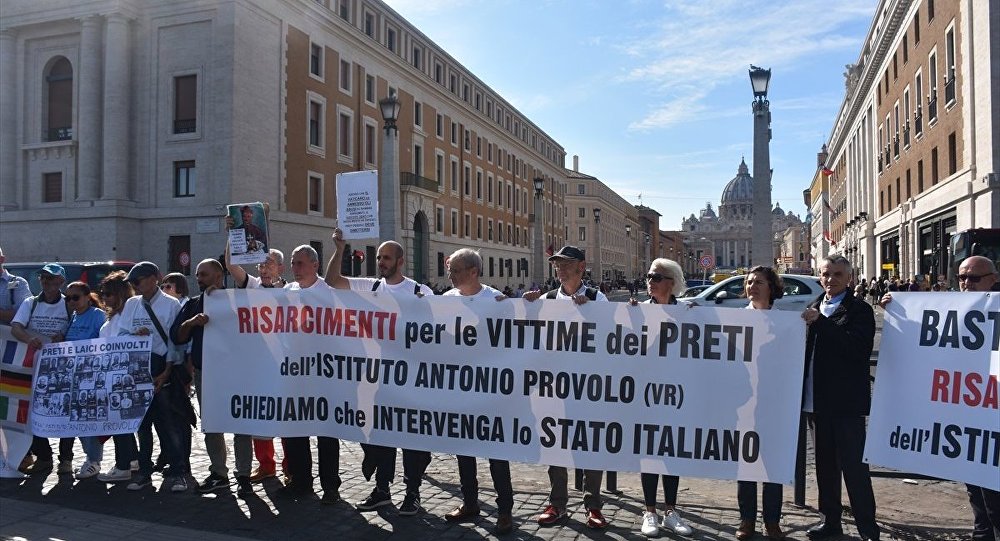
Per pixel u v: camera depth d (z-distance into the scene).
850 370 4.54
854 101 51.28
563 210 83.31
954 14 25.62
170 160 30.77
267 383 5.66
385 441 5.34
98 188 30.91
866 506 4.51
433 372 5.24
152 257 30.88
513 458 5.02
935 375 4.35
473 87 56.53
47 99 32.66
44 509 5.39
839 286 4.65
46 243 31.08
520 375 5.05
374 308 5.41
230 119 29.77
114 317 6.17
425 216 45.97
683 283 5.22
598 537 4.82
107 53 30.66
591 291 5.25
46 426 5.99
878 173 43.94
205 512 5.36
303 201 34.16
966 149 24.02
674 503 4.92
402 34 44.59
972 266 4.42
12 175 32.38
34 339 6.08
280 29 32.59
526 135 70.19
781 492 4.71
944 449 4.27
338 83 37.12
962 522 5.09
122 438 6.17
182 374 6.01
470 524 5.11
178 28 30.78
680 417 4.76
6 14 32.12
